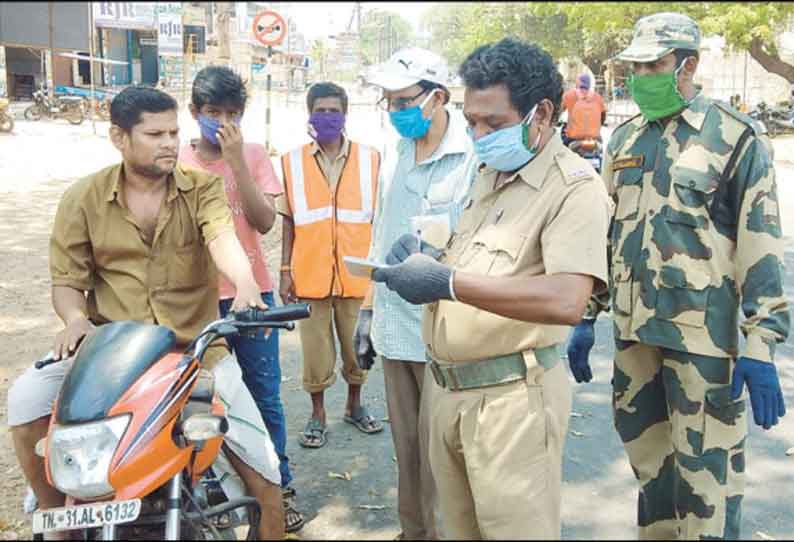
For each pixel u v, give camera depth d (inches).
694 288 103.9
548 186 80.8
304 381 157.4
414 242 90.0
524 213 81.7
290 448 155.7
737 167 102.2
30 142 414.6
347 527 126.4
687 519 107.3
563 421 84.5
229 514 98.0
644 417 115.0
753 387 97.6
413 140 119.1
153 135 95.0
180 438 80.0
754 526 129.4
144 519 81.7
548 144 82.7
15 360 199.9
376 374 197.2
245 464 98.3
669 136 106.6
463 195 114.9
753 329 99.0
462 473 89.7
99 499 77.2
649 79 102.8
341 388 187.9
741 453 107.0
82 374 78.7
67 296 99.7
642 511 117.0
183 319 102.6
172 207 100.5
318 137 148.0
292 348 215.2
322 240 149.3
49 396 94.3
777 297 99.0
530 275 81.7
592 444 157.9
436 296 77.1
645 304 108.0
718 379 104.7
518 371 82.0
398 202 118.8
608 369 199.2
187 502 86.6
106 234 99.5
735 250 104.6
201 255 103.8
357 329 124.3
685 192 103.8
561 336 84.3
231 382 99.7
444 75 112.6
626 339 111.2
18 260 272.8
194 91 124.3
